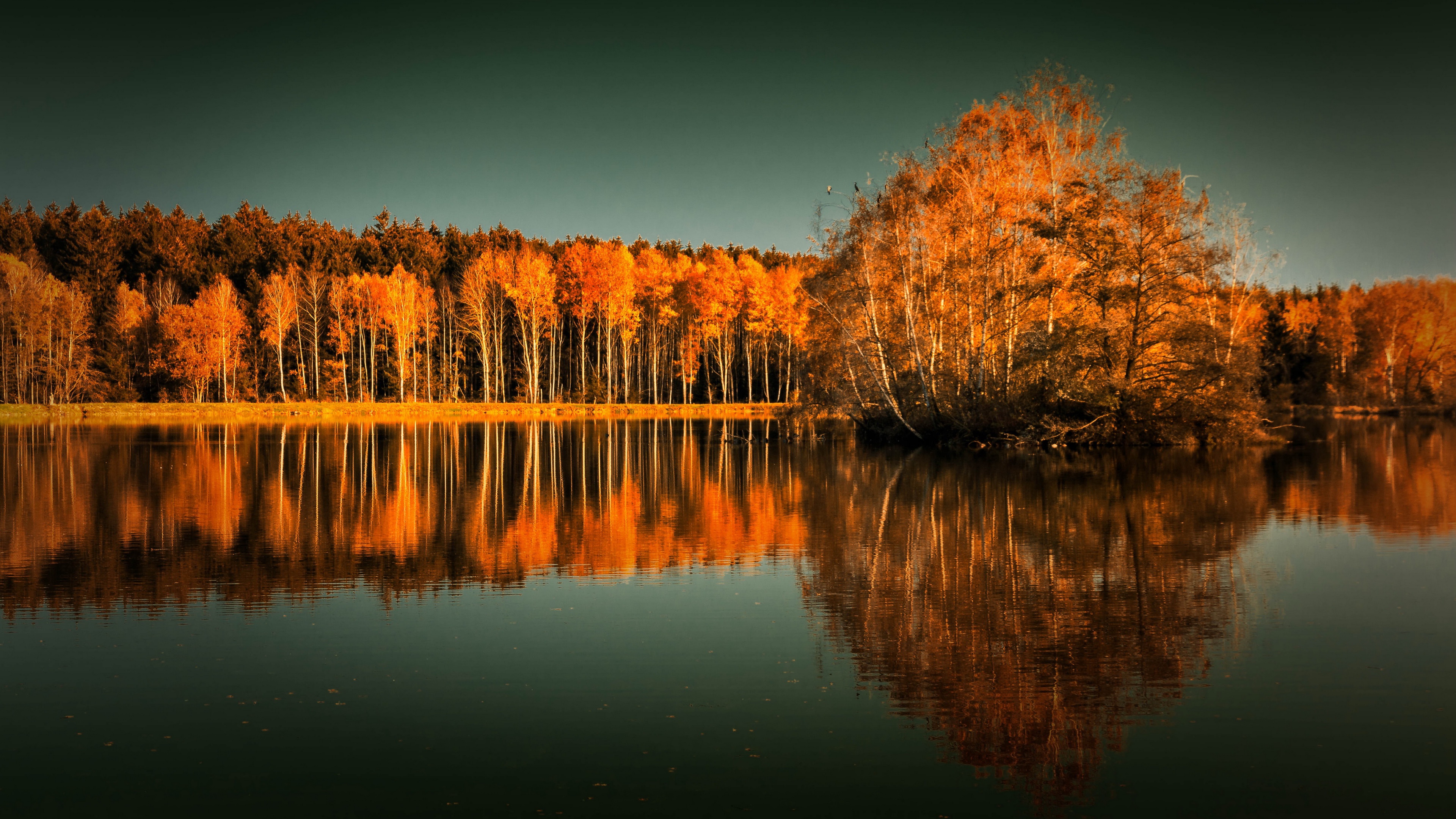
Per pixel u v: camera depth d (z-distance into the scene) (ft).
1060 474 101.30
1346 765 24.18
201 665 33.17
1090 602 41.73
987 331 140.26
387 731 26.84
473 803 22.24
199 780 23.67
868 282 141.49
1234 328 153.38
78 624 38.83
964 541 58.59
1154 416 132.77
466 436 173.78
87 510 73.97
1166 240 127.65
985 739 26.09
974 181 133.69
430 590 45.24
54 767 24.52
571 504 77.82
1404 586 44.60
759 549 56.18
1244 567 49.57
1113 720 27.35
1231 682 30.63
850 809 21.83
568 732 26.68
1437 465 109.09
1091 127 128.16
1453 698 28.89
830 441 165.37
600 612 40.57
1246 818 21.35
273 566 51.31
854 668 32.45
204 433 179.11
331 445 148.05
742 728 26.94
